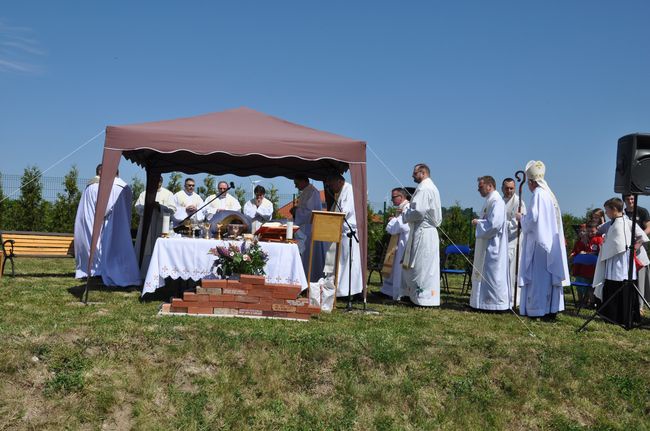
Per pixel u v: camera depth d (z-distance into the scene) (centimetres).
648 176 681
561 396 553
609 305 779
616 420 533
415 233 864
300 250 921
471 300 845
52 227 1670
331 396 525
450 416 517
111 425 465
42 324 571
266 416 491
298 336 590
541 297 788
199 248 739
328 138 789
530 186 824
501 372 573
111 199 871
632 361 601
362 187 783
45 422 454
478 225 836
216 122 829
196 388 511
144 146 751
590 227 943
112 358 520
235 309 675
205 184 1909
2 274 956
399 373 555
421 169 878
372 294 1001
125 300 757
